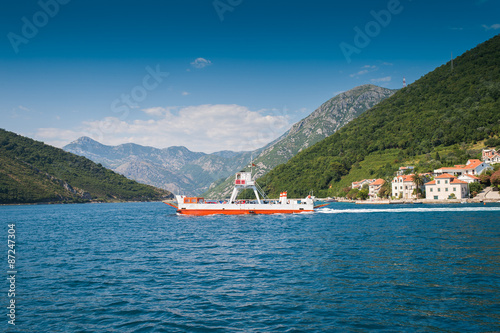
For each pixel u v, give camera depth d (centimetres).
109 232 7038
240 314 2181
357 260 3609
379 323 2005
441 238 4925
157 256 4153
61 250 4753
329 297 2459
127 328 2000
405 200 16438
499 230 5622
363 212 10675
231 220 8625
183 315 2180
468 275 2911
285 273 3159
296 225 7300
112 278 3109
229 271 3294
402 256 3753
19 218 12388
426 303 2295
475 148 19575
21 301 2500
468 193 14738
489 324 1961
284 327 1970
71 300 2509
